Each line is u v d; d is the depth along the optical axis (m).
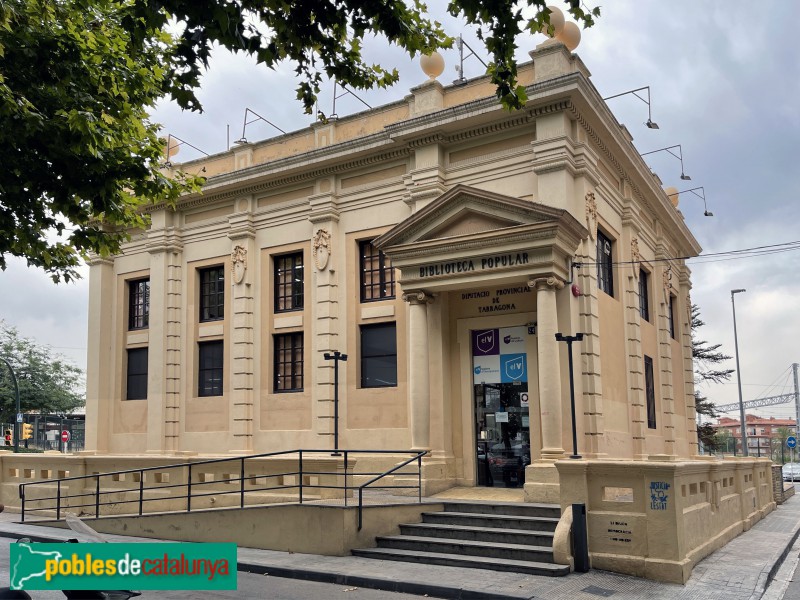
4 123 9.97
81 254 12.51
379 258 20.00
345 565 11.98
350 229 20.38
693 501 13.19
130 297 25.11
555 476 15.05
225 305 22.42
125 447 23.91
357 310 19.97
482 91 18.80
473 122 18.16
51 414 53.81
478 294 18.00
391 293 19.66
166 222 23.61
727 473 16.48
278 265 21.92
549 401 15.70
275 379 21.50
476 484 17.66
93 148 10.62
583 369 16.84
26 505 20.67
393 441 18.78
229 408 21.75
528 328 17.38
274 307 21.69
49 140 10.62
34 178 11.04
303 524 13.33
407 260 17.44
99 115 11.26
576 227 16.22
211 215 23.25
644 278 24.44
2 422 50.72
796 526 18.64
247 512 14.09
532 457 16.97
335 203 20.66
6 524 17.48
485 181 18.23
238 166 22.77
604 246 20.06
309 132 21.67
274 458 18.53
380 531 13.47
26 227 11.64
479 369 17.95
